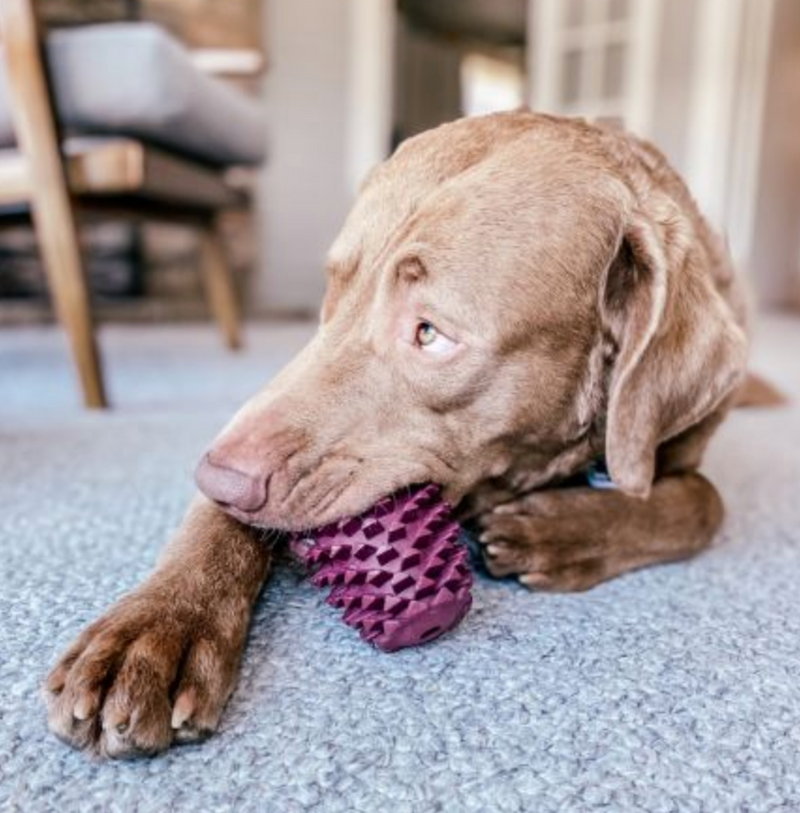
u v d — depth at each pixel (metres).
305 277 4.91
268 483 0.83
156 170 2.01
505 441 0.96
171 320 4.27
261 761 0.65
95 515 1.19
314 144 4.80
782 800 0.63
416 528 0.82
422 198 0.95
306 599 0.91
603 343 0.98
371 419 0.90
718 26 4.94
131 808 0.59
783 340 3.82
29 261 4.02
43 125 1.75
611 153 1.04
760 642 0.88
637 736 0.70
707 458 1.64
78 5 3.93
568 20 5.09
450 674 0.78
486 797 0.62
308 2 4.66
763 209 5.42
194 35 4.21
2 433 1.68
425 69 8.97
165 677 0.65
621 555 1.02
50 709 0.64
